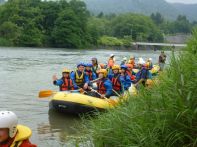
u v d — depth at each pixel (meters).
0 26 70.12
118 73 11.52
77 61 32.72
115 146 5.17
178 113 4.57
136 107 5.41
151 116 4.99
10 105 12.02
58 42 73.31
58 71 23.30
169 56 5.47
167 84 4.94
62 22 74.19
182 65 5.04
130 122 5.22
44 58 35.22
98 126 5.81
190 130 4.55
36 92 14.80
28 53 43.41
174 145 4.58
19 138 3.40
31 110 11.35
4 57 34.50
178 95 4.65
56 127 9.36
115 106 6.36
